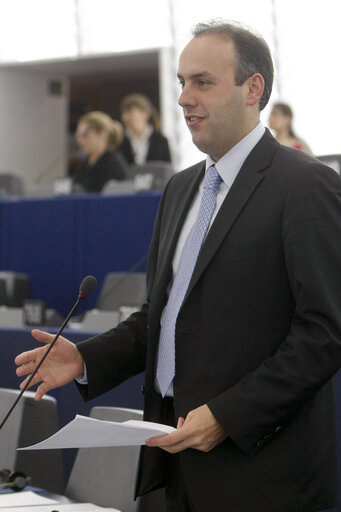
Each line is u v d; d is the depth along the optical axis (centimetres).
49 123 1162
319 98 996
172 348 222
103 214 655
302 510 206
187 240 227
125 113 823
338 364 200
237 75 216
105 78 1131
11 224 702
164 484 233
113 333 242
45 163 1162
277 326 208
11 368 411
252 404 199
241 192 216
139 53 1041
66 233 673
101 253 655
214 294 212
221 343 211
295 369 198
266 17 1037
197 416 202
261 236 209
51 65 1117
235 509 208
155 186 673
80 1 1220
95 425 197
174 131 1045
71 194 732
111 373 238
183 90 220
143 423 212
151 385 228
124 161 789
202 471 213
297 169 211
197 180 238
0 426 232
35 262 688
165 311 227
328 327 199
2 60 1265
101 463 276
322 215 204
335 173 212
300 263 201
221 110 216
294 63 1011
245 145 222
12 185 797
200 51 216
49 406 303
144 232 635
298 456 207
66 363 234
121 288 540
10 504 243
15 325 494
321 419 213
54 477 303
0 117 1138
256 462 208
